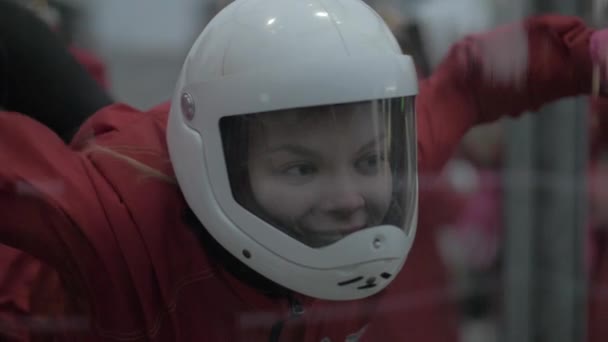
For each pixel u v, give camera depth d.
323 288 0.70
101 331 0.77
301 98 0.65
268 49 0.67
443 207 1.01
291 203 0.69
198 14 1.00
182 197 0.77
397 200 0.71
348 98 0.66
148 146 0.80
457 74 0.94
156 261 0.74
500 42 0.94
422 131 0.89
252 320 0.78
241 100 0.67
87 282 0.74
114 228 0.73
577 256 1.26
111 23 1.06
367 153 0.69
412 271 0.93
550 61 0.94
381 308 0.88
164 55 1.03
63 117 1.00
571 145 1.24
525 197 1.24
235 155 0.70
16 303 0.88
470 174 1.17
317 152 0.68
